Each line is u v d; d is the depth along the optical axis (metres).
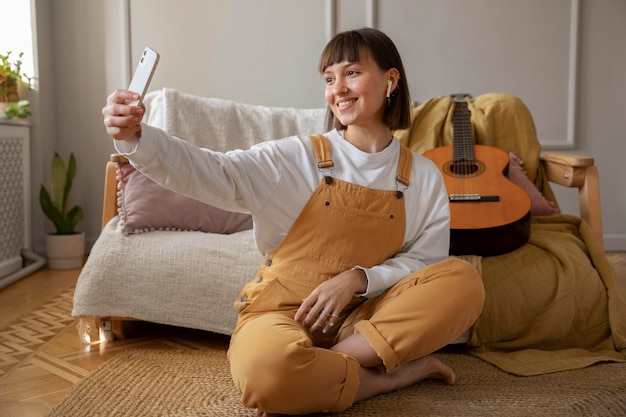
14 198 2.82
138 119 1.03
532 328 1.68
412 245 1.40
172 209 1.88
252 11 3.16
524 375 1.49
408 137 2.35
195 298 1.72
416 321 1.23
